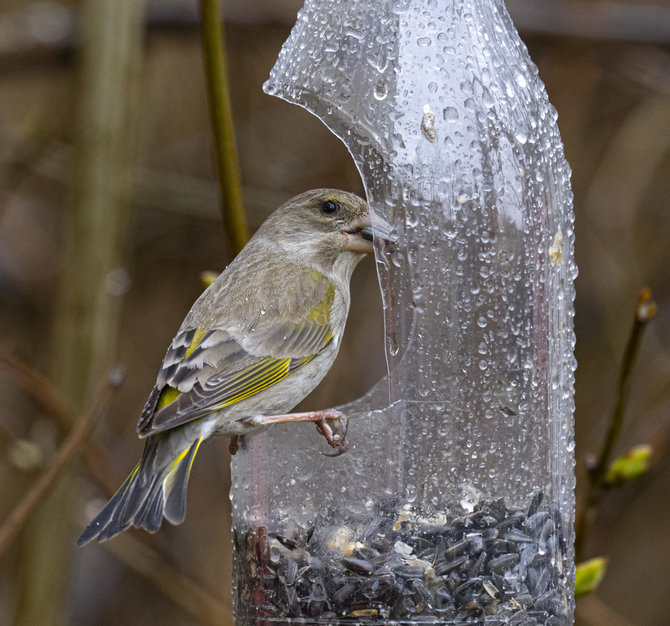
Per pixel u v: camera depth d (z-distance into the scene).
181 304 18.14
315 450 8.99
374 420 8.82
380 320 16.58
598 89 18.16
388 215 8.76
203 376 9.48
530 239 8.95
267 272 10.31
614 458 15.49
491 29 9.28
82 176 14.57
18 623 14.12
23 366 12.30
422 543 8.62
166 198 17.56
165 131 18.23
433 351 8.71
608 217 17.83
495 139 8.90
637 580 18.58
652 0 18.22
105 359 14.50
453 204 8.77
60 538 14.12
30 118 17.55
